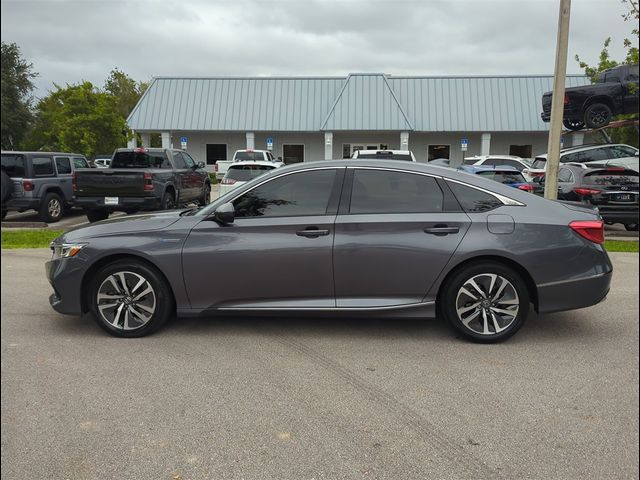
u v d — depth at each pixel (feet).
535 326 16.74
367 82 106.42
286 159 113.09
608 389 12.22
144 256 15.12
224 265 15.11
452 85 107.76
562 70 32.73
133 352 14.49
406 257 14.80
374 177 15.42
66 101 112.37
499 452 9.68
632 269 26.40
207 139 114.32
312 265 14.99
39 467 9.29
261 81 111.86
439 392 12.01
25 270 25.79
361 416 10.93
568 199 38.70
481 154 106.42
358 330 16.28
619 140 81.56
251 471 9.11
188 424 10.63
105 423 10.71
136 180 38.11
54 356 14.23
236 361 13.84
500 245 14.56
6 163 42.14
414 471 9.10
